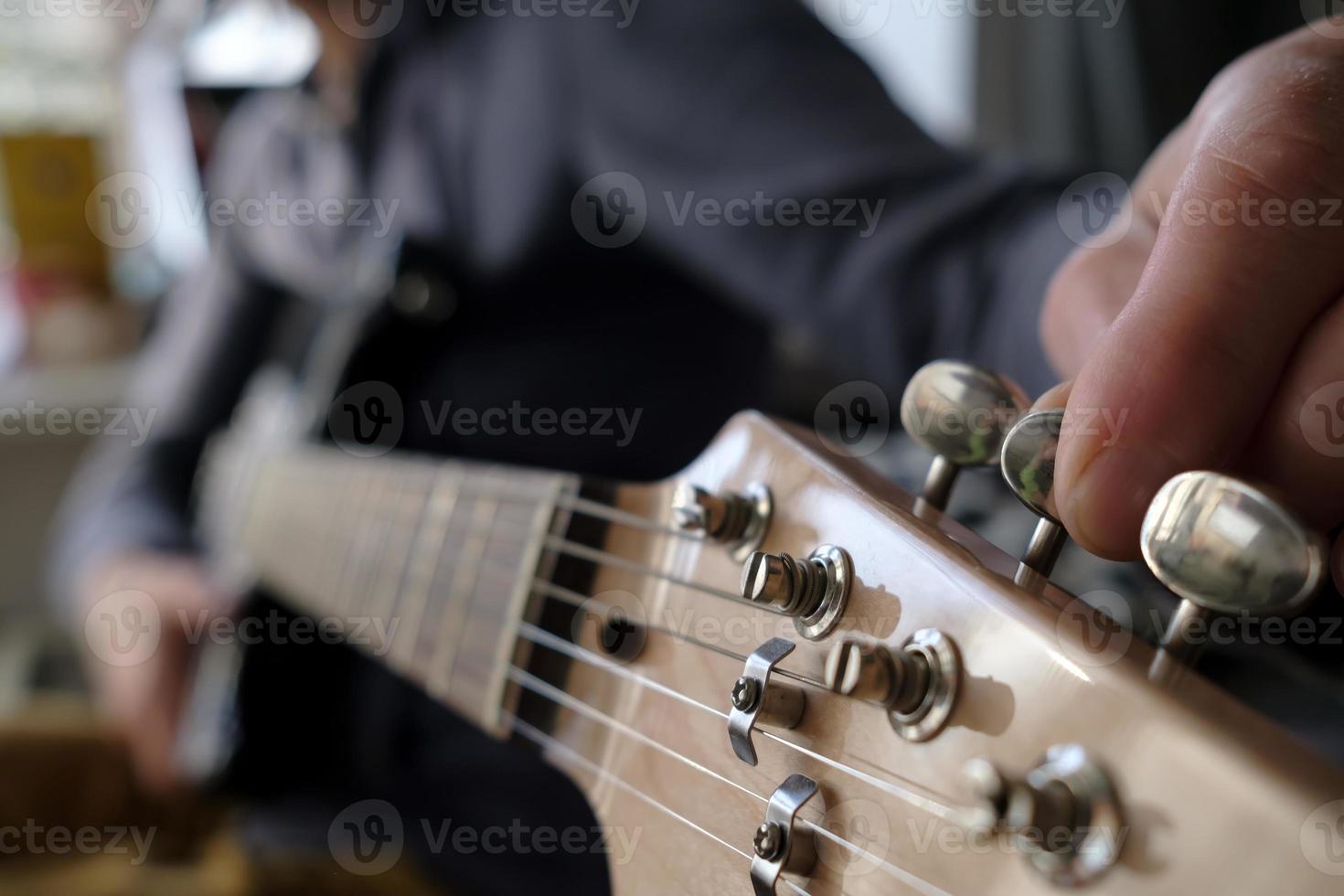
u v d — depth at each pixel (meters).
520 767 0.81
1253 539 0.34
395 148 0.98
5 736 1.00
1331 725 0.48
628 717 0.40
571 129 0.83
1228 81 0.38
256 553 0.98
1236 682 0.52
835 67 0.70
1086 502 0.36
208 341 1.35
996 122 1.69
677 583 0.40
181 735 1.05
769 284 0.67
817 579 0.37
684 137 0.73
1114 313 0.39
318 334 1.08
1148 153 1.57
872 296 0.57
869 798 0.36
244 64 1.26
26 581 1.94
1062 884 0.34
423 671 0.47
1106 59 1.58
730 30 0.72
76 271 1.99
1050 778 0.34
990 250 0.54
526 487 0.44
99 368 1.91
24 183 1.93
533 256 0.89
